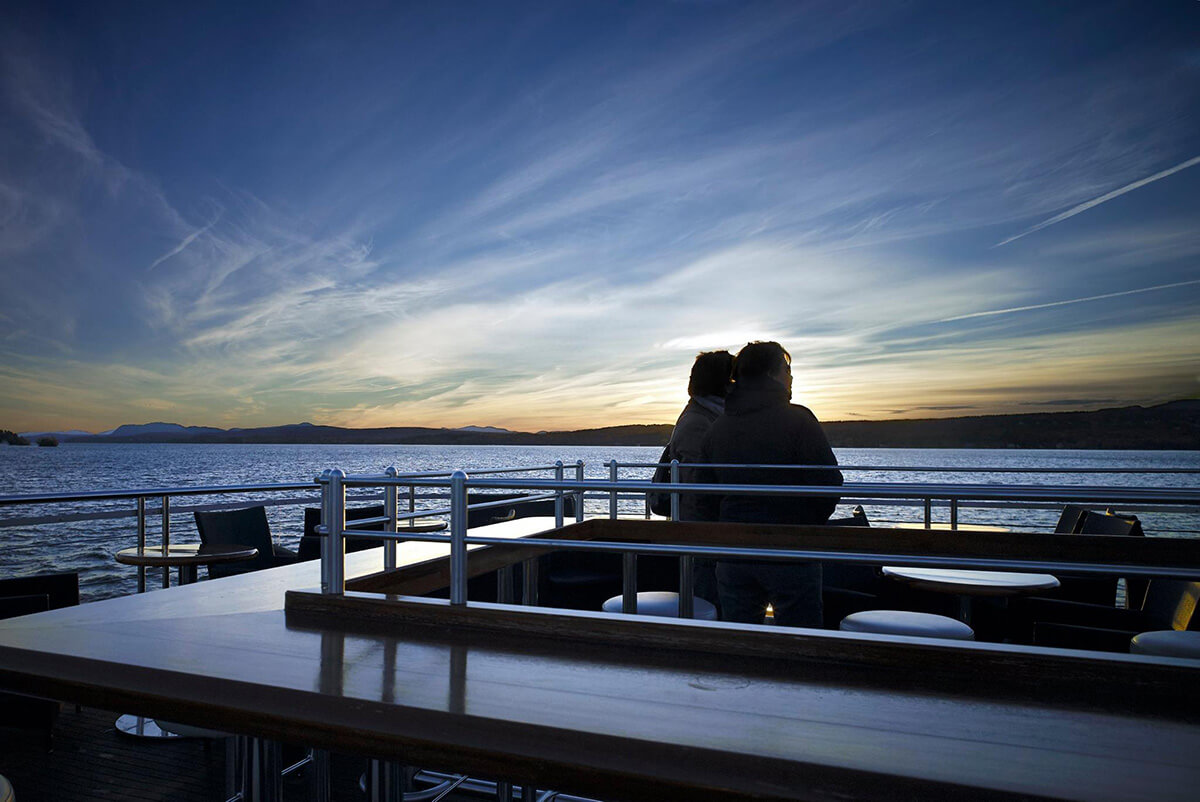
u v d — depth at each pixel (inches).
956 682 52.9
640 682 53.4
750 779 39.4
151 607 79.2
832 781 37.8
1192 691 48.0
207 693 54.7
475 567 92.7
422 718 47.4
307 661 59.1
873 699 49.4
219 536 197.0
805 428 96.4
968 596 118.6
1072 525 196.9
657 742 41.4
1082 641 105.3
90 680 58.8
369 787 77.2
